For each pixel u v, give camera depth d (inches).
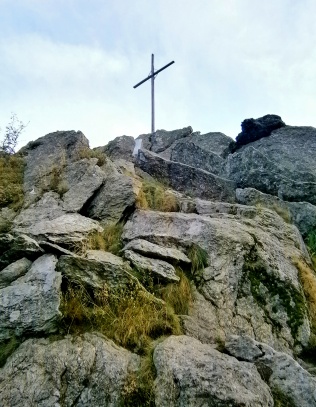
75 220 305.0
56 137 480.4
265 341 221.6
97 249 277.1
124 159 541.0
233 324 226.8
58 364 169.6
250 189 442.9
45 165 419.2
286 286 255.4
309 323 239.3
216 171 541.0
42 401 155.9
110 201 346.9
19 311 193.2
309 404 164.1
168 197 382.6
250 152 501.7
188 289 241.0
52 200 357.1
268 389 167.8
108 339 187.8
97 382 164.4
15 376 165.5
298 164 527.2
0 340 184.1
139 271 237.0
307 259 326.6
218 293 243.8
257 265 265.4
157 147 745.0
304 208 418.3
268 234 320.5
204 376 160.7
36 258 238.4
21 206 358.6
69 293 205.9
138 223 318.7
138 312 204.7
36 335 185.6
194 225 303.6
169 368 165.9
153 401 158.7
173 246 283.4
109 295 211.5
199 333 213.0
